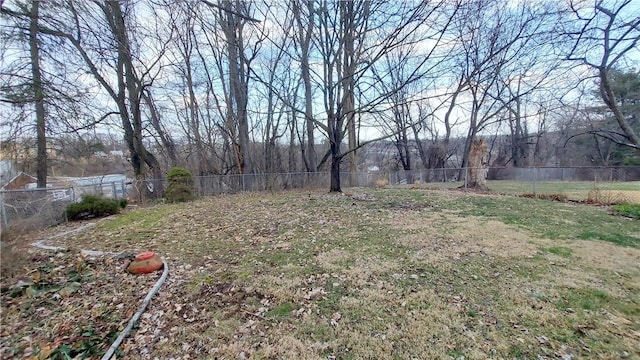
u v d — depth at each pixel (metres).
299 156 21.62
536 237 5.42
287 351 2.45
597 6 8.34
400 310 3.02
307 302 3.22
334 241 5.31
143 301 3.19
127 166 20.19
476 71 11.73
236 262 4.41
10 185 12.16
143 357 2.38
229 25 12.60
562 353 2.35
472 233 5.68
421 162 25.09
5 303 2.98
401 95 17.77
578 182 15.51
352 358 2.36
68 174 18.27
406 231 5.86
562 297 3.23
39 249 4.62
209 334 2.68
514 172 19.88
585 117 19.22
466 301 3.17
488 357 2.32
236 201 10.66
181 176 11.91
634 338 2.53
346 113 11.62
